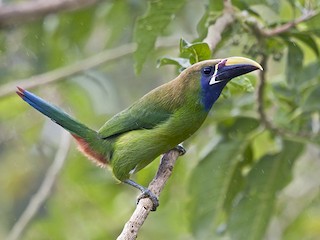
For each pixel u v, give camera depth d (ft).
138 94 54.03
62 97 49.83
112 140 31.30
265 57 34.78
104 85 48.98
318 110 35.68
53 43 47.91
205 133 41.63
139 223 25.88
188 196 37.17
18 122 51.96
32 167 54.54
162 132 30.04
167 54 50.44
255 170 36.83
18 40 48.47
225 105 36.86
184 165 43.06
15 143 53.62
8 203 54.70
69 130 31.55
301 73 36.45
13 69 50.11
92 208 49.37
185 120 29.78
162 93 30.27
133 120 30.58
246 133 36.83
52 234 48.39
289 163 36.68
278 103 36.88
